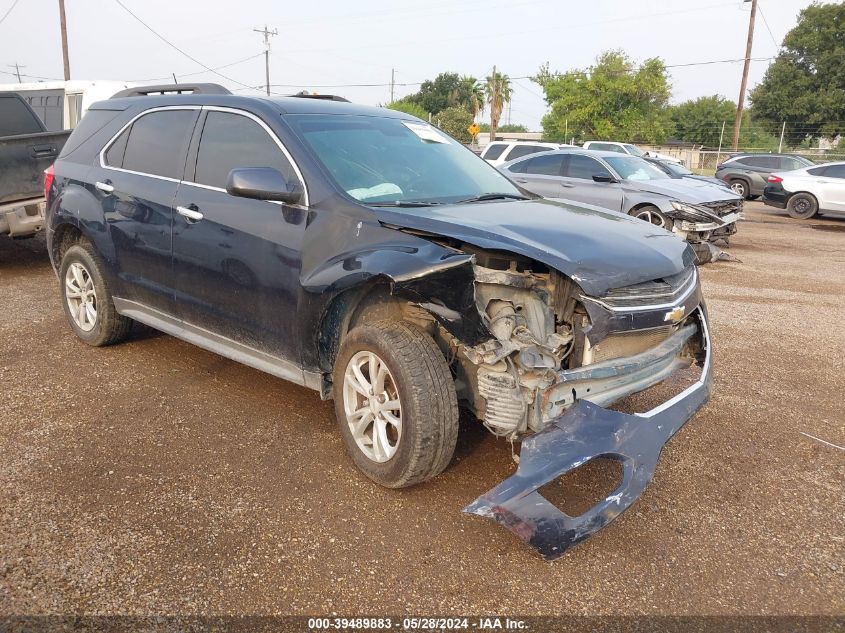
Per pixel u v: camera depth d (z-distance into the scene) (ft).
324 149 12.23
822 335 21.12
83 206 15.84
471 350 9.32
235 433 12.62
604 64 155.63
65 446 11.94
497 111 200.95
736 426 14.06
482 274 9.55
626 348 10.32
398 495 10.66
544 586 8.75
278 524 9.81
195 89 15.44
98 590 8.30
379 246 10.35
